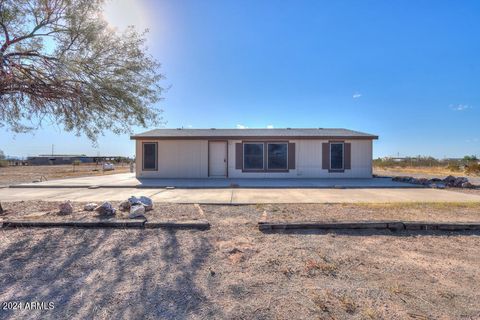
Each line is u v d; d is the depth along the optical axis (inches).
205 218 232.7
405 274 132.1
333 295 112.7
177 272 133.3
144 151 629.6
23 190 438.6
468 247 169.3
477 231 199.8
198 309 102.9
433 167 1058.7
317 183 530.0
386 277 128.9
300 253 157.8
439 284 122.3
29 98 248.7
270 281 124.8
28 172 906.7
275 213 251.6
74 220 211.0
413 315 99.0
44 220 209.9
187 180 584.7
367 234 193.2
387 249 165.2
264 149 633.6
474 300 109.4
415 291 116.0
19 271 133.6
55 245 167.9
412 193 403.5
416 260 148.9
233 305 105.6
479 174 720.3
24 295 112.2
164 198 350.0
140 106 264.4
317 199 343.3
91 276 128.8
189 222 207.2
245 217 239.3
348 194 392.2
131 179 605.3
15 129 260.1
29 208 271.6
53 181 561.9
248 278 127.6
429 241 179.9
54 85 235.6
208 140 629.3
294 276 129.8
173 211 258.2
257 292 115.2
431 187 473.1
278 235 189.8
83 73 238.2
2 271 133.3
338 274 132.0
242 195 380.2
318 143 634.2
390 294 113.5
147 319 96.8
